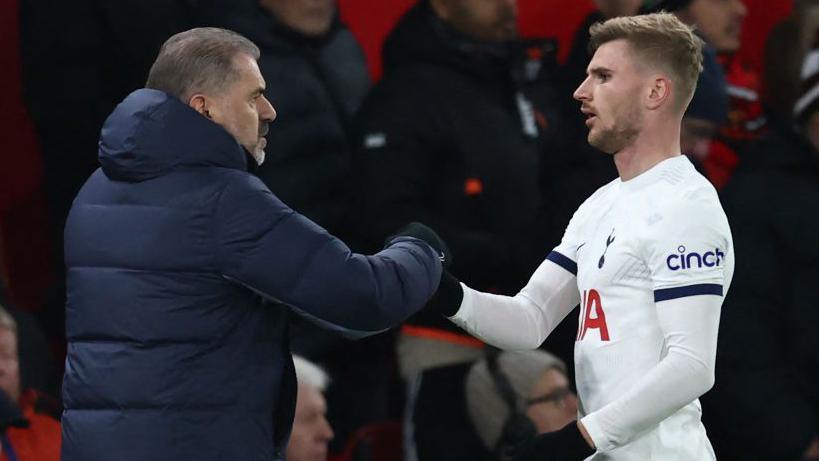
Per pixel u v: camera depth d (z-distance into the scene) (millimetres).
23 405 17188
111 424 12828
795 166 18625
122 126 12953
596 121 13211
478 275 18156
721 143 21125
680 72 13102
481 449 16672
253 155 13383
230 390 12867
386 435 18281
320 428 16984
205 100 13125
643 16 13320
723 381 18406
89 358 12969
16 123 21234
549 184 18969
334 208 19453
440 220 18281
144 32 20375
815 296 18297
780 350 18422
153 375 12773
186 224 12781
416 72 18641
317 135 19406
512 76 18859
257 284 12773
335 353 19578
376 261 12977
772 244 18469
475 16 18672
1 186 21219
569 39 23312
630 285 12898
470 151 18453
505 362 16766
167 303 12805
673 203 12844
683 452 13000
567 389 16750
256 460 12953
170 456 12727
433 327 18062
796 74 20219
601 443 12625
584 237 13500
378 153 18438
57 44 20484
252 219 12750
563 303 13969
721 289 12742
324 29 19781
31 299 21250
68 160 20875
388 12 22984
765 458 18312
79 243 13117
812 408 18312
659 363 12625
